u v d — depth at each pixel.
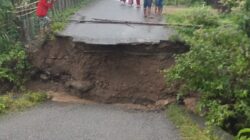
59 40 18.81
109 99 17.88
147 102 17.59
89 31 19.25
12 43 19.34
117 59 18.03
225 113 14.32
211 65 15.08
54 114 15.79
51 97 17.88
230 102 14.98
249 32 17.33
